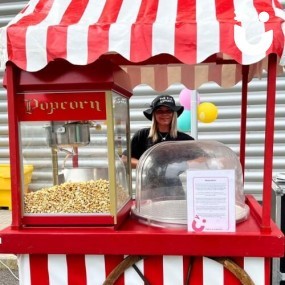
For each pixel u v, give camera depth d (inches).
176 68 84.1
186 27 47.1
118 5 53.6
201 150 61.9
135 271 54.8
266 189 51.4
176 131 108.0
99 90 53.3
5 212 170.6
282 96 157.8
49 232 53.7
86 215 55.1
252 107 160.7
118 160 58.2
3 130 181.0
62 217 55.5
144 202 61.3
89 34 48.4
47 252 53.5
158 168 61.6
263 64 69.1
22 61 50.1
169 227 54.7
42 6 55.5
